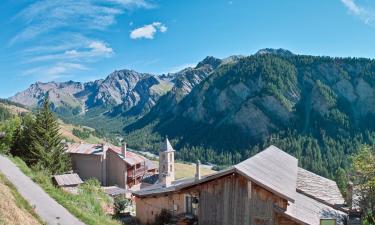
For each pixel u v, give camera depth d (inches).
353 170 1660.9
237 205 1168.8
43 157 2642.7
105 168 3484.3
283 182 1272.1
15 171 1419.8
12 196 956.0
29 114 3107.8
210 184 1206.9
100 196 1856.5
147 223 1537.9
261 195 1143.6
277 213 1127.0
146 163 4020.7
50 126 2775.6
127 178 3543.3
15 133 2677.2
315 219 1183.6
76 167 3494.1
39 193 1147.3
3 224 735.7
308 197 1423.5
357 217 1387.8
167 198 1488.7
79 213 1025.5
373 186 1429.6
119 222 1315.2
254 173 1197.1
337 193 1612.9
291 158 1854.1
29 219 837.2
